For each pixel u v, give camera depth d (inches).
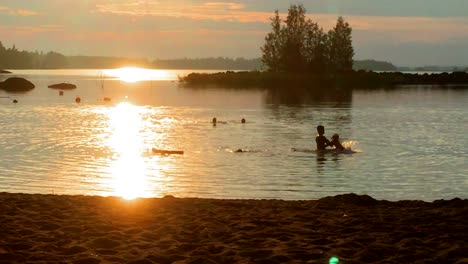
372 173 910.4
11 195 611.5
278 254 373.4
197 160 1031.0
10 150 1131.3
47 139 1320.1
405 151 1167.6
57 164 968.3
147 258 370.3
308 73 5196.9
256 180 844.6
